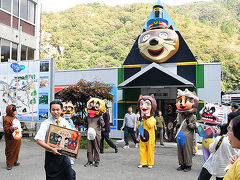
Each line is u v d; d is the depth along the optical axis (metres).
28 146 11.48
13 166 7.69
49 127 4.23
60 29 102.31
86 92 11.48
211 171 4.70
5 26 17.61
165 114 15.42
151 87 14.52
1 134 13.02
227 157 4.58
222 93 19.45
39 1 20.92
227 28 100.50
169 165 8.21
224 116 7.05
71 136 4.29
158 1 15.93
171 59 15.06
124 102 15.52
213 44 86.19
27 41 19.52
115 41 93.69
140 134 7.88
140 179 6.50
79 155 9.72
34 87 12.83
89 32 101.94
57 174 4.27
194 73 14.51
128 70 15.70
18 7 18.86
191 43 87.38
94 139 7.94
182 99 7.80
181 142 7.43
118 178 6.57
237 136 2.43
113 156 9.64
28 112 12.87
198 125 7.11
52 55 95.94
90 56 91.25
